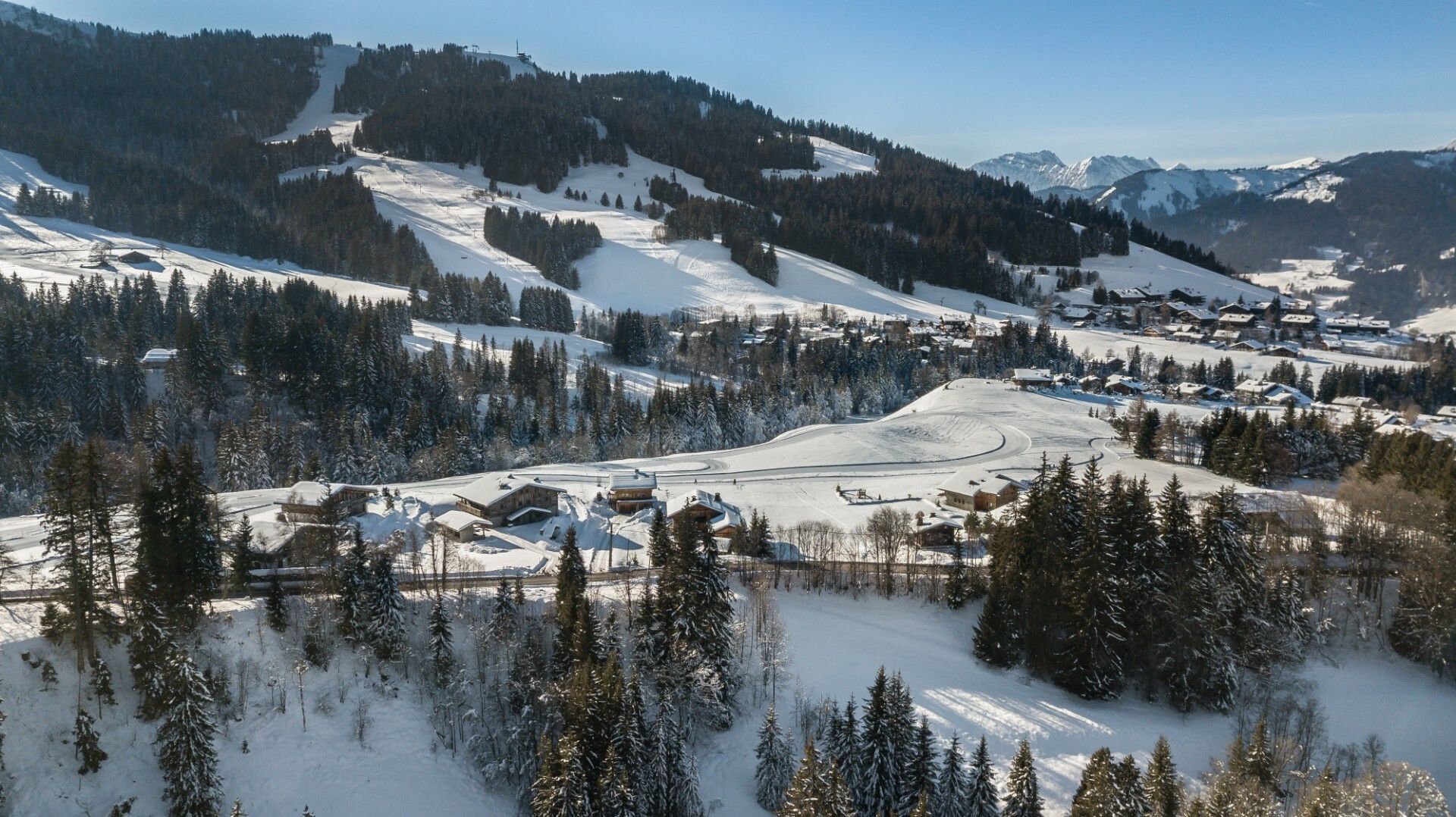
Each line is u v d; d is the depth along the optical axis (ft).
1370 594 280.10
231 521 291.99
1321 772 203.51
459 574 287.69
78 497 202.49
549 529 351.05
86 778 182.60
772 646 248.52
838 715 213.46
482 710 225.97
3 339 502.79
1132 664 249.55
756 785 210.59
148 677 195.11
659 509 321.52
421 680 232.53
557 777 183.73
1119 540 252.21
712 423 587.68
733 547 324.19
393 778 202.28
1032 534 262.88
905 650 261.65
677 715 223.30
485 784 212.23
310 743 204.74
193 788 178.81
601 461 518.78
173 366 526.16
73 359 515.09
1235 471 420.36
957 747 198.08
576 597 233.76
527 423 580.30
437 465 484.74
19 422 442.09
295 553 278.87
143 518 208.23
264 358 552.00
